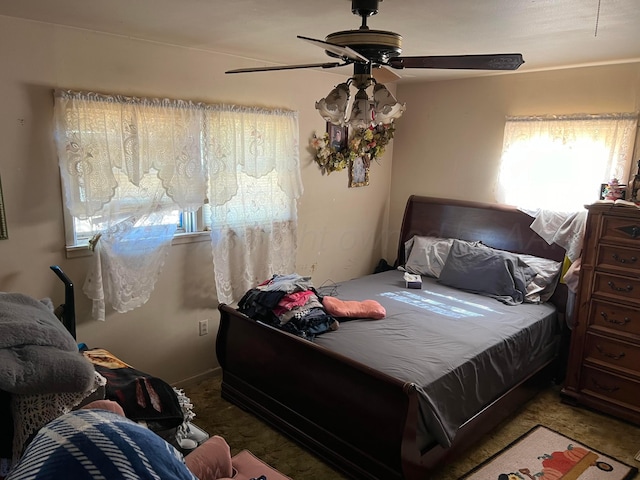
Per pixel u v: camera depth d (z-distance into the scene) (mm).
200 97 3131
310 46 2912
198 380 3463
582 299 3139
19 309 1562
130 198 2848
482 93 4051
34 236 2594
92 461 834
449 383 2406
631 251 2916
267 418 2896
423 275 4145
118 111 2719
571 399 3240
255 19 2279
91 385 1446
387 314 3150
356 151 4273
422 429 2262
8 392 1326
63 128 2549
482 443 2785
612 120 3357
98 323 2908
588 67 3455
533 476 2496
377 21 2236
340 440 2479
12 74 2406
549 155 3658
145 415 1789
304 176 3951
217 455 1704
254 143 3379
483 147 4105
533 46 2771
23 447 1339
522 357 3023
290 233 3758
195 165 3076
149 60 2859
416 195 4582
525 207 3814
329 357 2436
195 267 3318
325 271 4320
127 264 2879
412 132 4566
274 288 2959
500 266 3598
